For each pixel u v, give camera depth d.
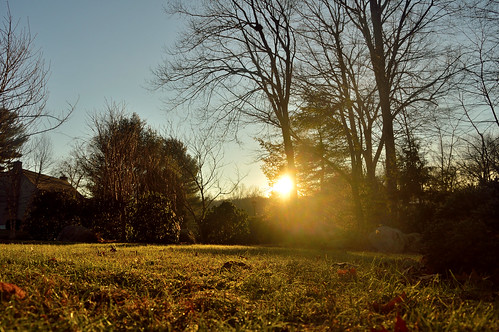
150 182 29.11
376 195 22.81
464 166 26.09
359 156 24.34
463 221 6.47
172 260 7.73
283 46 24.89
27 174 42.25
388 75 24.52
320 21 24.34
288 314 3.99
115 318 3.78
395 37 24.55
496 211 6.49
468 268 6.12
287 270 6.38
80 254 9.15
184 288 5.04
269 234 25.58
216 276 5.70
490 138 25.64
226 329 3.44
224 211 24.39
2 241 17.23
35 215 20.84
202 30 24.77
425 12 23.45
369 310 4.06
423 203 22.05
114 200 22.34
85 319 3.51
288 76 24.97
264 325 3.46
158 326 3.53
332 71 23.86
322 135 26.80
